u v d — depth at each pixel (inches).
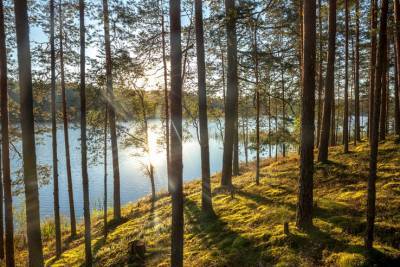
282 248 351.9
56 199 593.6
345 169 554.6
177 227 330.3
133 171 1653.5
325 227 366.3
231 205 548.7
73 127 685.3
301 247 343.6
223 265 361.1
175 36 323.6
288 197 509.0
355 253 302.2
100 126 685.3
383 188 440.8
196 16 528.1
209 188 531.5
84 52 479.5
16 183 600.1
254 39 598.5
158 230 544.7
